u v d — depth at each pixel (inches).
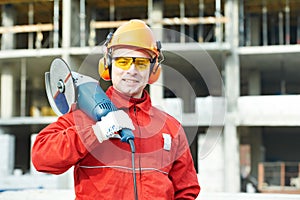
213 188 840.9
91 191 107.7
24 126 977.5
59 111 112.3
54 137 104.7
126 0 991.6
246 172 916.6
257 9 1000.2
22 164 1104.8
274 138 1185.4
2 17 1043.9
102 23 915.4
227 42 904.9
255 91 997.2
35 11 1032.2
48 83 114.3
